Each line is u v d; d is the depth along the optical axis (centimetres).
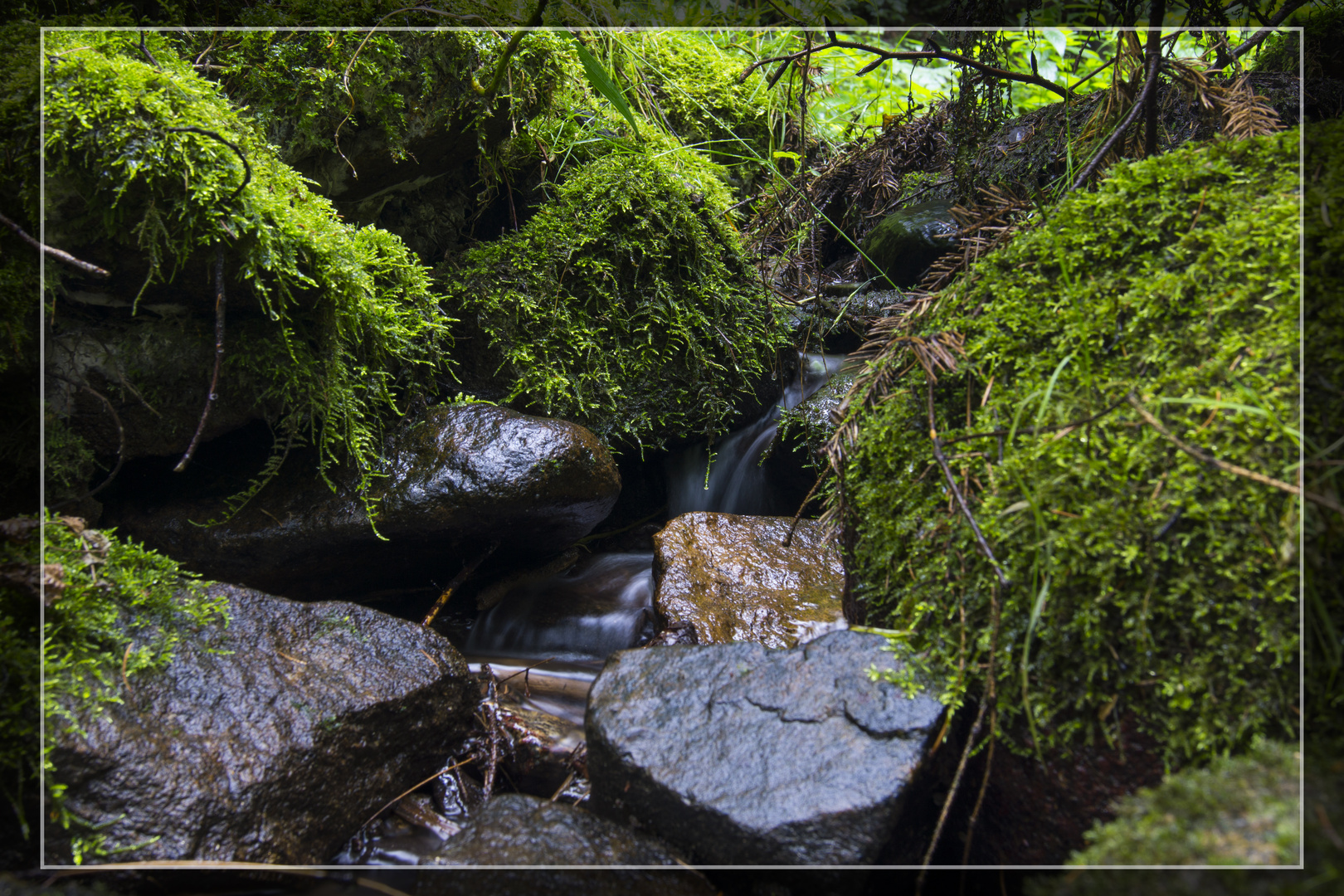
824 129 452
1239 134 185
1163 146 232
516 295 275
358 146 239
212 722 149
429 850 160
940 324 160
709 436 307
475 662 231
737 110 418
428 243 289
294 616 178
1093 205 146
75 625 147
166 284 195
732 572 249
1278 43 275
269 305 190
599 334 285
